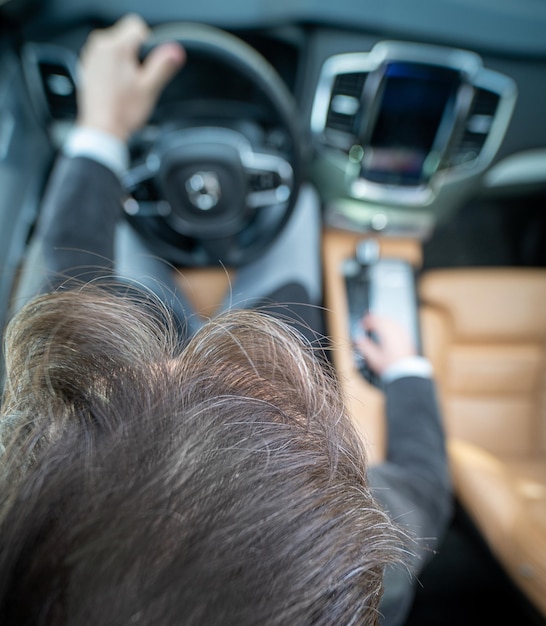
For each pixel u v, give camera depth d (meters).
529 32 0.69
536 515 0.59
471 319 0.94
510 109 0.76
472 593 0.85
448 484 0.56
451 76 0.71
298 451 0.20
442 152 0.77
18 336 0.24
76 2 0.69
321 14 0.68
